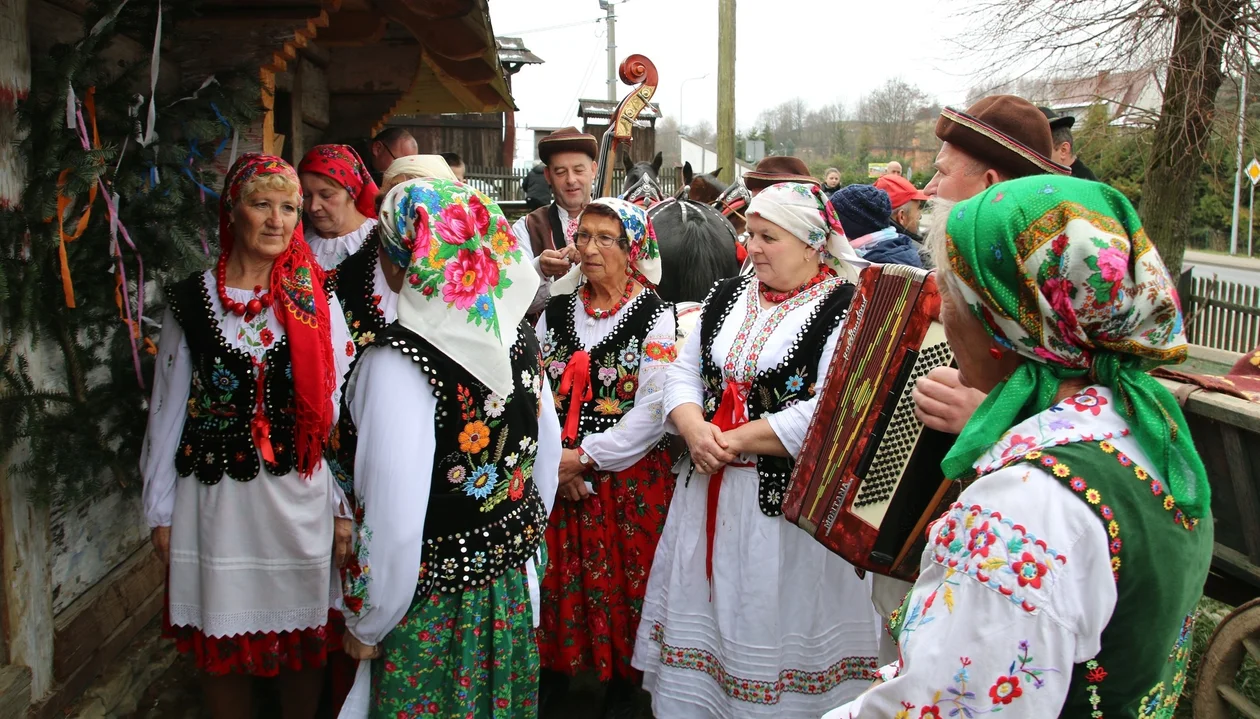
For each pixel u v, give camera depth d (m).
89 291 2.46
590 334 2.89
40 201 2.24
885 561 1.97
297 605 2.43
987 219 1.12
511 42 13.72
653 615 2.69
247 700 2.57
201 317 2.35
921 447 1.93
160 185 2.61
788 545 2.39
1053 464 1.06
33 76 2.31
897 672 1.17
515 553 2.09
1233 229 25.56
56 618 2.72
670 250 3.44
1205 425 2.50
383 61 5.42
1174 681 1.12
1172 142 8.95
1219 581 2.74
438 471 1.99
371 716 2.06
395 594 1.93
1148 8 8.68
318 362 2.33
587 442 2.79
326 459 2.48
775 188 2.46
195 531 2.42
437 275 1.93
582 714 3.08
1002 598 1.02
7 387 2.28
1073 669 1.04
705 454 2.41
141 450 2.63
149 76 2.84
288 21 3.08
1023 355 1.16
